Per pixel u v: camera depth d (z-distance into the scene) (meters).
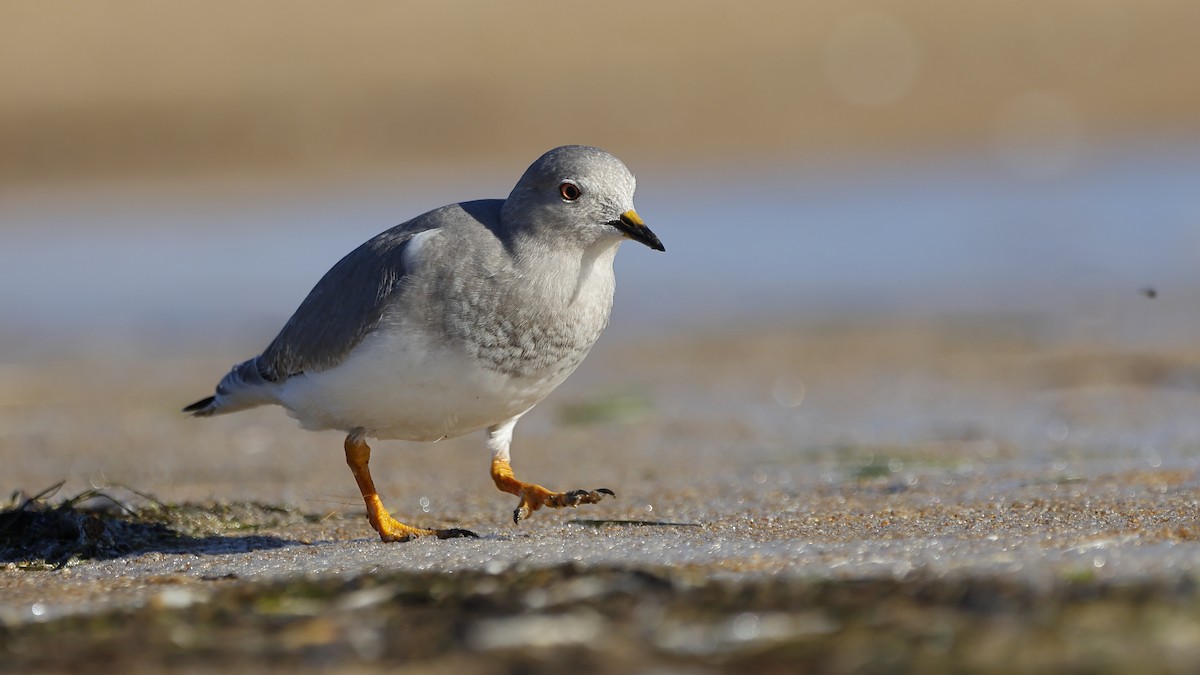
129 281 24.91
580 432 13.45
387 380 8.46
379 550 7.87
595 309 8.80
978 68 37.66
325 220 29.16
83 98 35.44
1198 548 6.54
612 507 9.65
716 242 26.64
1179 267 22.44
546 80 36.44
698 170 32.91
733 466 11.38
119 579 7.29
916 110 35.56
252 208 30.34
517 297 8.45
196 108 35.22
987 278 22.66
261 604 6.24
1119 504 8.48
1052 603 5.60
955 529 7.88
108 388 16.69
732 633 5.46
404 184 31.50
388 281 8.48
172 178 33.03
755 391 15.44
